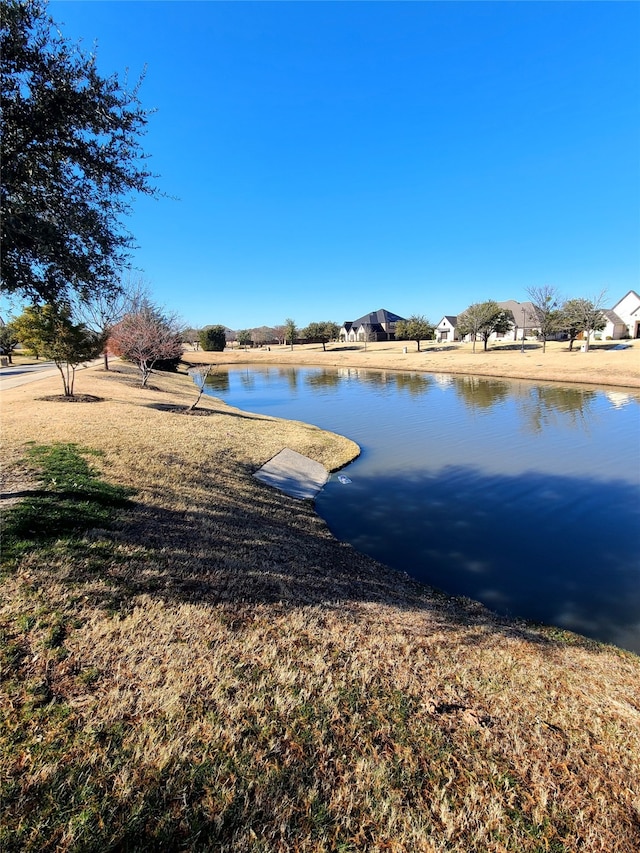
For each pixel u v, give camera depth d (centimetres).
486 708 358
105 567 462
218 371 5350
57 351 1430
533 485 1174
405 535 887
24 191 386
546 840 244
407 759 286
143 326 2195
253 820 229
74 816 215
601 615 621
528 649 493
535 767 298
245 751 268
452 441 1661
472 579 720
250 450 1255
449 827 242
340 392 3231
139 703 291
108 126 415
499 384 3331
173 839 213
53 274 424
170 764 251
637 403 2336
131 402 1669
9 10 342
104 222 445
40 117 371
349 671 372
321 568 645
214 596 456
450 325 7669
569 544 844
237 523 732
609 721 366
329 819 238
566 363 3812
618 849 246
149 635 364
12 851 196
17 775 230
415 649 436
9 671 301
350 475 1276
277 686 334
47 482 680
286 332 8550
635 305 5944
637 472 1261
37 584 406
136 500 697
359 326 8888
